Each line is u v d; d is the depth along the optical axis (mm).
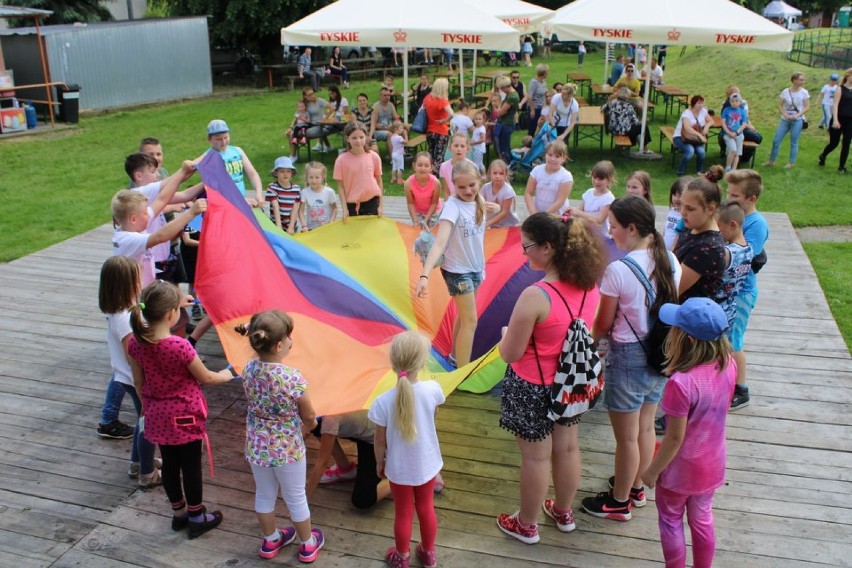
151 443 4328
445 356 5961
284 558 3980
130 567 3916
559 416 3658
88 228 10758
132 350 3854
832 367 5969
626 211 3729
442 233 5031
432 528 3801
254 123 19031
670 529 3535
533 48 35344
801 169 13594
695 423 3322
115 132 18000
